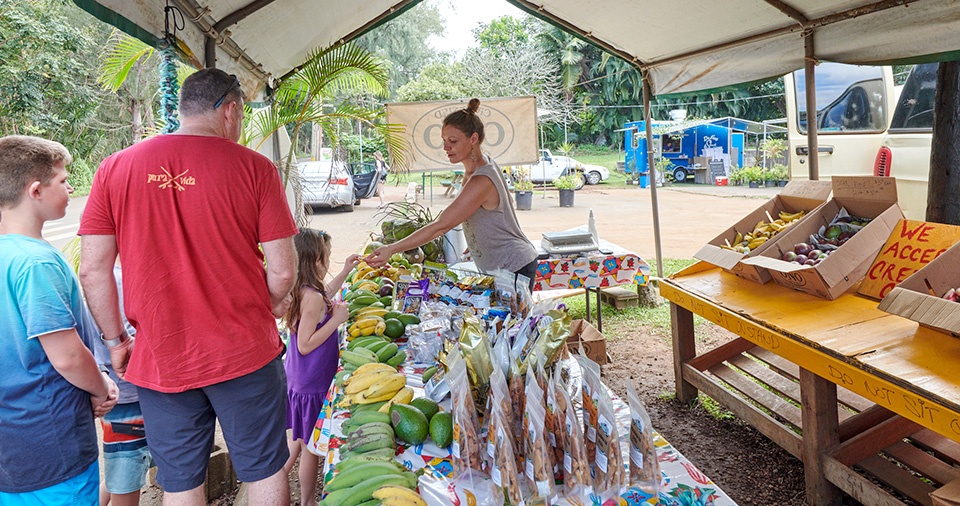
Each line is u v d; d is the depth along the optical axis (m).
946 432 2.02
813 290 3.12
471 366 1.77
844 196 3.40
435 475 1.60
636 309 6.41
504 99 7.35
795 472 3.19
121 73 5.95
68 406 1.97
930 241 2.79
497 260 3.34
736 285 3.60
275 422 2.01
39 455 1.93
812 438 2.78
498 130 7.43
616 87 31.34
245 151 1.92
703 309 3.48
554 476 1.52
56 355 1.88
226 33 3.60
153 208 1.80
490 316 2.43
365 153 22.47
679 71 5.72
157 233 1.80
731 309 3.24
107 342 1.96
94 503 2.09
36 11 14.14
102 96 18.81
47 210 1.99
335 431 1.90
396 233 4.36
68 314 1.90
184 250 1.82
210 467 3.16
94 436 2.08
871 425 2.95
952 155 4.27
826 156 6.76
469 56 27.53
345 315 2.81
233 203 1.86
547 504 1.41
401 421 1.77
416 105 7.25
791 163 7.14
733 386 3.61
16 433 1.90
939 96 4.31
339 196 15.33
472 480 1.54
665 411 4.00
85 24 18.55
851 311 2.88
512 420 1.63
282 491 2.05
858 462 2.74
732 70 5.16
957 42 3.41
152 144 1.83
